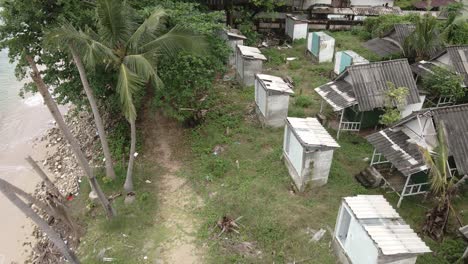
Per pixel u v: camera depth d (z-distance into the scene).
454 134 14.15
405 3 39.38
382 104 18.16
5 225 17.47
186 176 17.77
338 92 19.56
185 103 20.92
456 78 20.58
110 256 13.96
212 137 20.11
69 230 15.94
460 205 15.35
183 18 19.08
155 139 20.50
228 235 14.41
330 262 13.08
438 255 12.99
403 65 19.05
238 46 25.50
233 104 23.11
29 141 24.16
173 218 15.53
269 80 20.36
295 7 37.34
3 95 30.31
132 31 13.95
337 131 20.12
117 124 21.58
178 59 17.73
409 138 15.16
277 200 15.76
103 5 12.52
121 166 18.44
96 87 18.25
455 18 29.03
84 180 18.50
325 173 15.98
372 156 17.25
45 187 19.45
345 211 12.48
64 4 16.42
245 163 18.16
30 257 15.70
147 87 21.92
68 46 12.80
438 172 12.52
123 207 16.06
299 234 14.20
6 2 16.19
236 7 31.80
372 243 10.86
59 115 13.30
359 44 32.03
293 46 32.22
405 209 15.07
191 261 13.58
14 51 17.03
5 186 11.30
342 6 39.19
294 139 15.98
